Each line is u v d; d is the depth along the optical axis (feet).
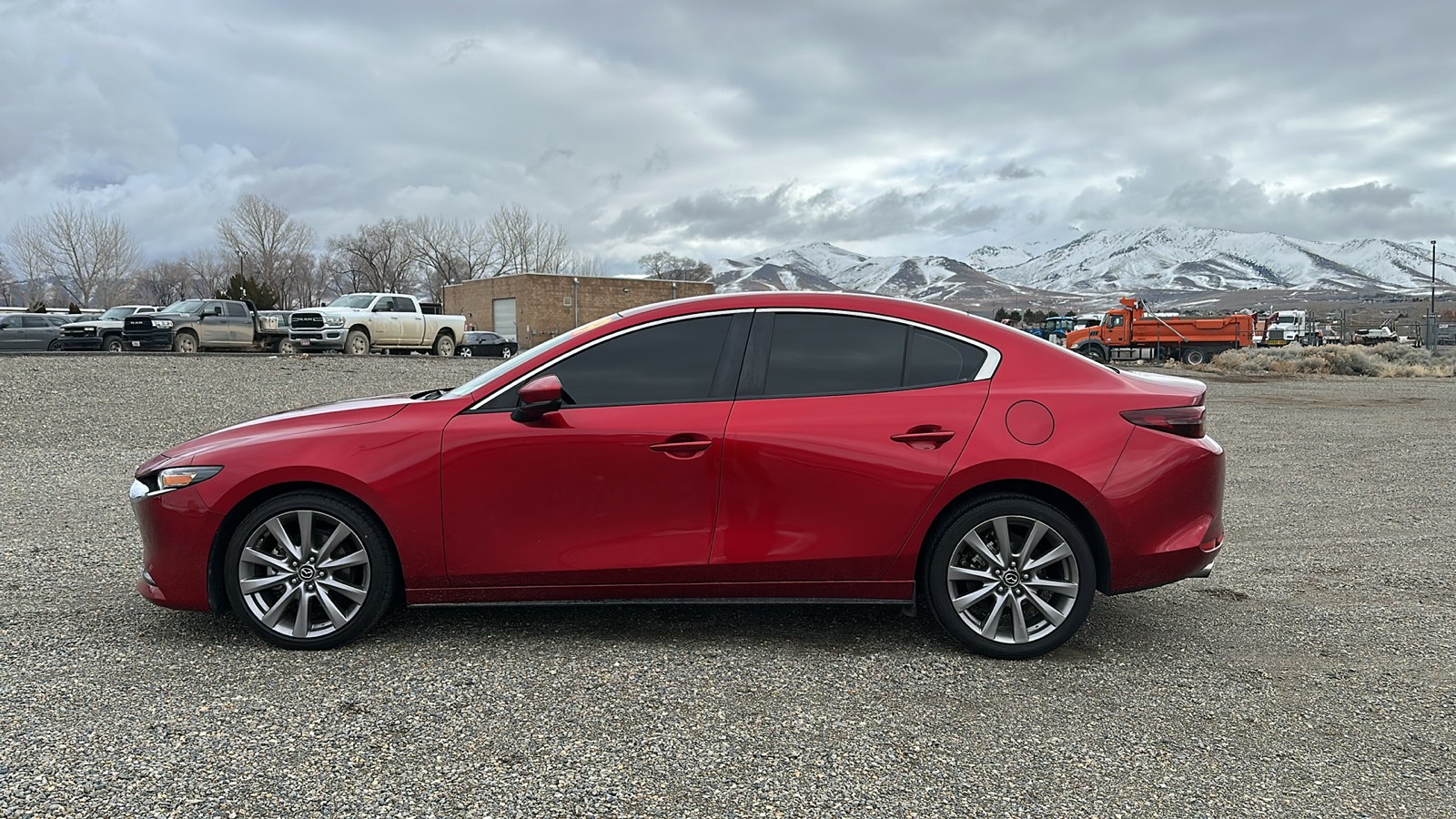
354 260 283.79
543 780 9.14
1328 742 10.36
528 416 12.48
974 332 13.24
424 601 12.72
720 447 12.49
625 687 11.54
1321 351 109.81
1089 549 12.73
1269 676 12.34
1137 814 8.71
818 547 12.59
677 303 13.44
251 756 9.48
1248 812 8.79
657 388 12.84
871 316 13.21
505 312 186.60
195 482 12.51
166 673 11.73
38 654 12.36
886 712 10.94
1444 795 9.15
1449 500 25.99
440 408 12.83
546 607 14.76
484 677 11.78
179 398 44.27
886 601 12.94
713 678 11.90
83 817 8.24
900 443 12.53
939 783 9.25
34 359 52.49
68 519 21.44
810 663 12.48
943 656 12.84
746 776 9.30
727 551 12.60
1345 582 17.29
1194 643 13.64
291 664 12.11
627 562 12.60
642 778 9.23
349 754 9.57
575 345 13.01
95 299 262.88
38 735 9.87
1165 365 126.93
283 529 12.58
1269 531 21.99
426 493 12.42
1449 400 62.54
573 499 12.54
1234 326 133.59
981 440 12.53
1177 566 12.75
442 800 8.70
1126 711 11.11
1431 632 14.33
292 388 50.42
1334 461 33.71
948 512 12.74
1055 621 12.61
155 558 12.73
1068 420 12.67
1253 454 35.68
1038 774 9.46
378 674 11.81
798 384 12.91
